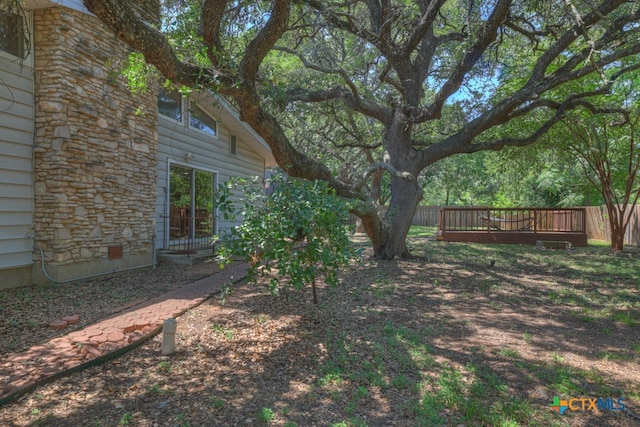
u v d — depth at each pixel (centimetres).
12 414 254
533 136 963
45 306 497
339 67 1011
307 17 880
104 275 703
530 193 2300
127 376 313
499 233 1518
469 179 3052
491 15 753
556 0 739
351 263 905
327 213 429
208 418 254
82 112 641
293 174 723
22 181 594
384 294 611
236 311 498
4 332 400
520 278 779
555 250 1303
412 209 991
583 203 2052
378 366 337
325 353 367
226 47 707
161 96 909
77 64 633
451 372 326
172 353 360
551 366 346
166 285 650
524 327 460
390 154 995
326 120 1518
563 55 1070
